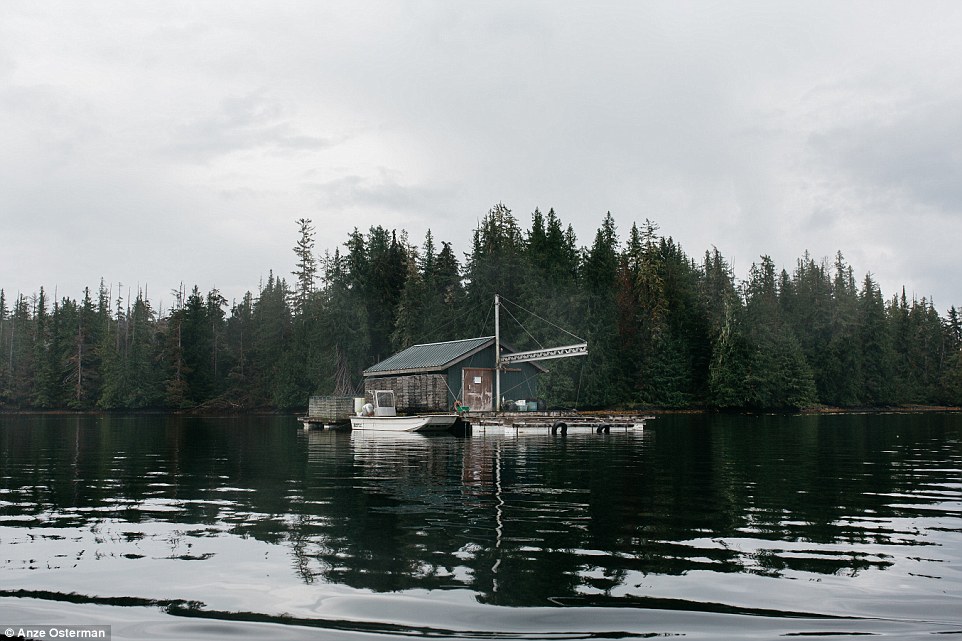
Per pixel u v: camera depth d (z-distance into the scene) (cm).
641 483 1488
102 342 8769
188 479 1628
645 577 741
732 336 7619
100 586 734
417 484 1488
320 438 3331
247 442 3036
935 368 9500
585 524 1020
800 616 626
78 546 912
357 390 7181
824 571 766
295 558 831
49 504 1259
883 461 1997
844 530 980
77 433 3875
